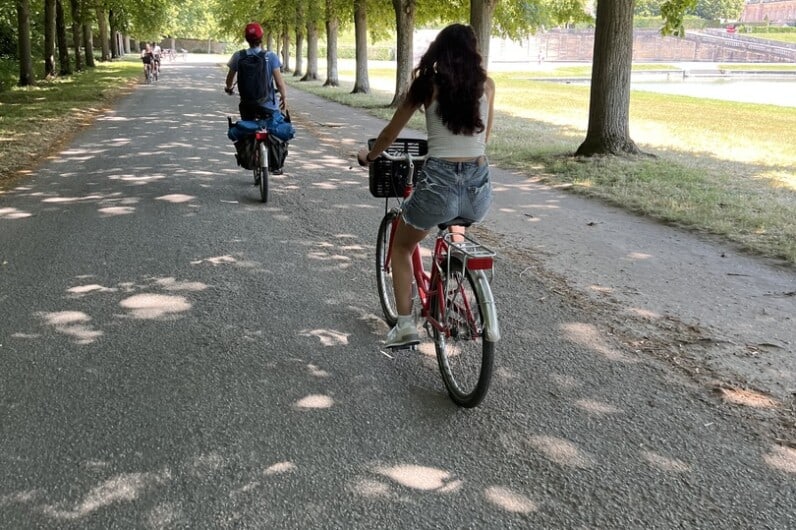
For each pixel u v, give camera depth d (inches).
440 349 158.7
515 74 2518.5
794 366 172.2
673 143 590.9
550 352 177.6
